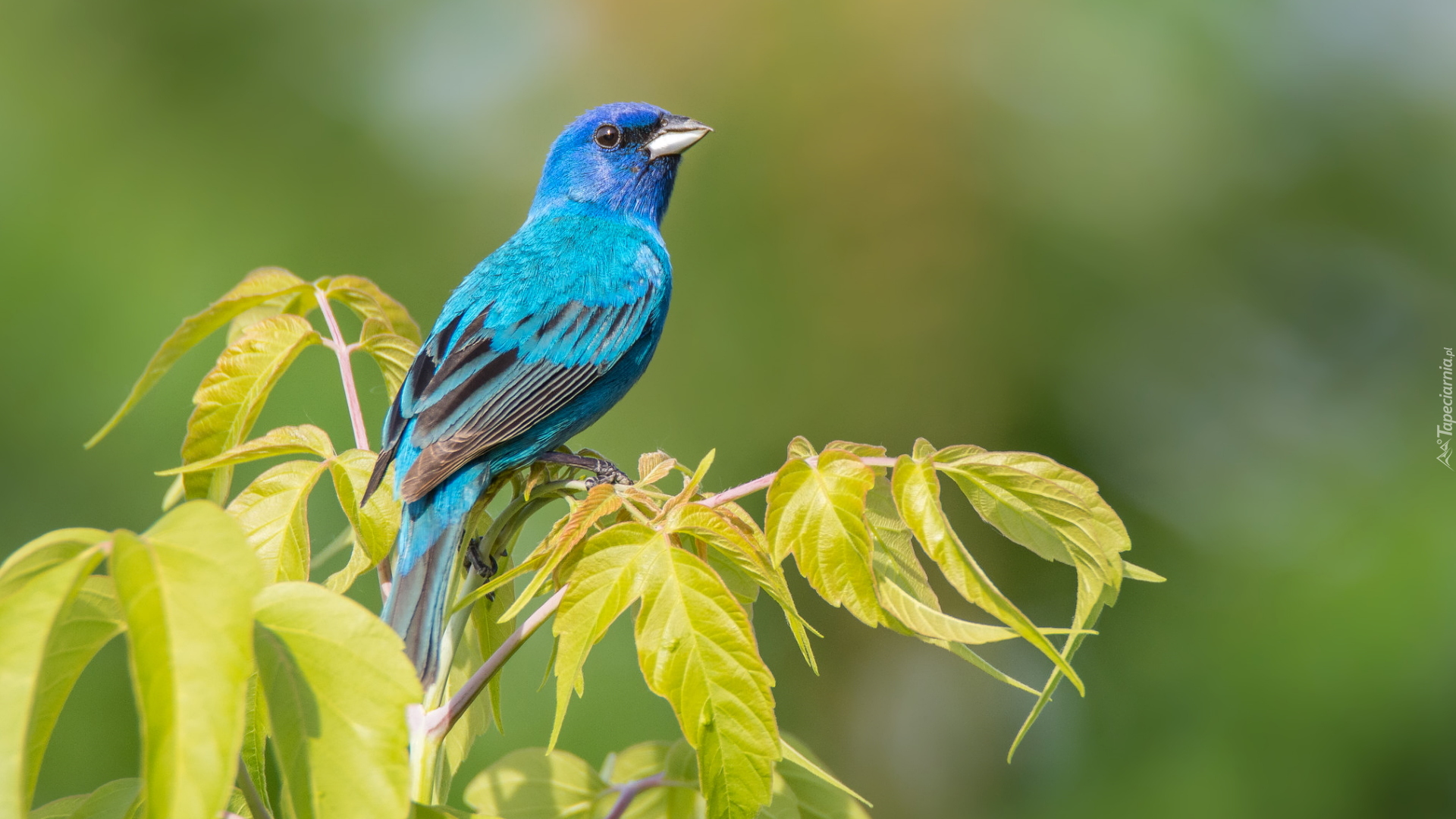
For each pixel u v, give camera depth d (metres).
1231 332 12.54
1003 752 12.73
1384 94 12.62
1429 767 9.63
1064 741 11.23
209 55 12.04
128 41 11.71
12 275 10.70
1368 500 11.05
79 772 8.77
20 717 2.57
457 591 5.62
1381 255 12.60
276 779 5.60
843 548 3.96
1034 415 12.45
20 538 10.12
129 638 2.63
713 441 12.21
